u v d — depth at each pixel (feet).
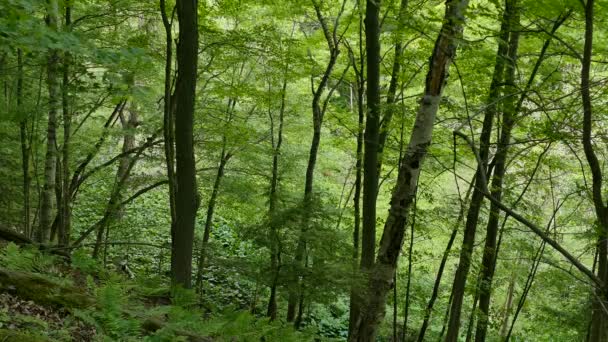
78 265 21.06
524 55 30.17
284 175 48.96
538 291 44.09
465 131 38.70
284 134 49.01
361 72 36.68
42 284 17.12
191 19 26.02
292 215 28.25
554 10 24.94
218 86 38.42
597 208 19.79
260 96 39.14
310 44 39.68
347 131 45.88
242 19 39.93
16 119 30.01
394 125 34.27
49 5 22.15
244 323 18.48
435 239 50.83
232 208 46.44
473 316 35.42
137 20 43.06
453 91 38.17
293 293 27.07
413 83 40.16
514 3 25.07
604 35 30.42
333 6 39.19
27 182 36.88
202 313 20.98
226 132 37.68
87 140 37.32
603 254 23.88
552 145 35.60
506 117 30.66
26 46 19.84
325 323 46.70
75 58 29.25
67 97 30.68
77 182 40.16
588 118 18.63
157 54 33.91
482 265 32.86
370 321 24.85
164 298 24.39
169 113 28.27
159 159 39.86
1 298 15.39
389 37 34.50
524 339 53.31
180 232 27.02
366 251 30.99
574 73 29.81
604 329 24.77
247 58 36.88
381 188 54.34
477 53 28.07
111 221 41.39
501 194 34.53
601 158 38.40
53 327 15.05
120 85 27.43
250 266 29.50
